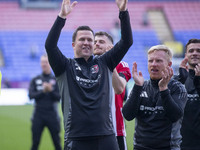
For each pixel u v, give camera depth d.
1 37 54.75
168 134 7.72
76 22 58.22
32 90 16.52
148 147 7.84
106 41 9.93
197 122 9.77
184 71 10.23
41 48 53.97
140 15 60.12
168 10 61.44
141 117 8.04
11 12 58.69
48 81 16.66
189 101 9.92
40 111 16.09
